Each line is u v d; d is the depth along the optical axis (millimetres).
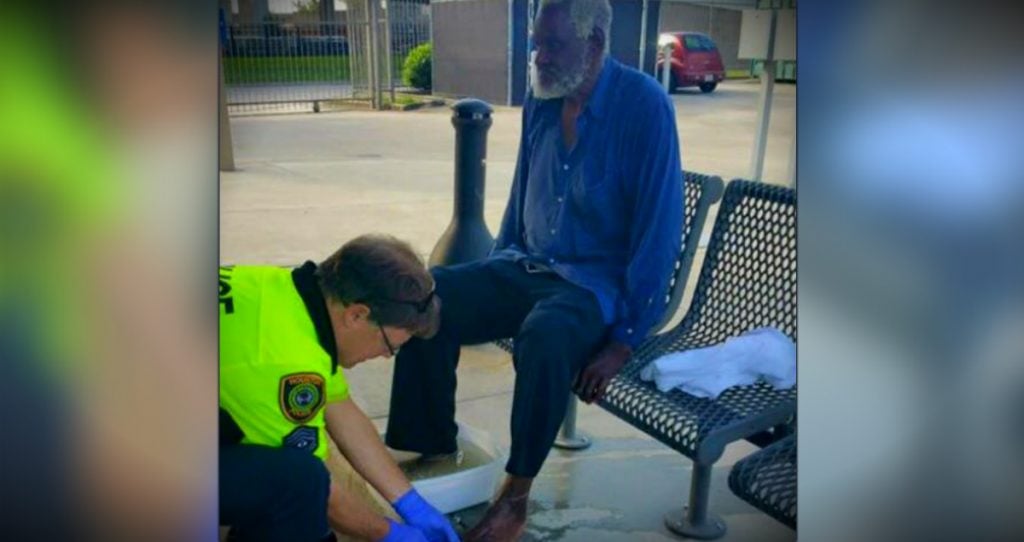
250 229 3391
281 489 1221
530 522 1714
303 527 1258
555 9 1712
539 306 1667
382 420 2072
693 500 1672
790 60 2980
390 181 4387
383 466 1480
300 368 1225
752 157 3121
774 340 1679
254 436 1249
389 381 2287
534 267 1805
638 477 1885
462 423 1977
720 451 1477
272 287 1268
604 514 1748
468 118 2604
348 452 1465
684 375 1612
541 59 1744
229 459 1216
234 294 1243
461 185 2666
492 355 2475
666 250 1695
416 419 1742
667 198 1686
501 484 1820
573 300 1668
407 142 5703
